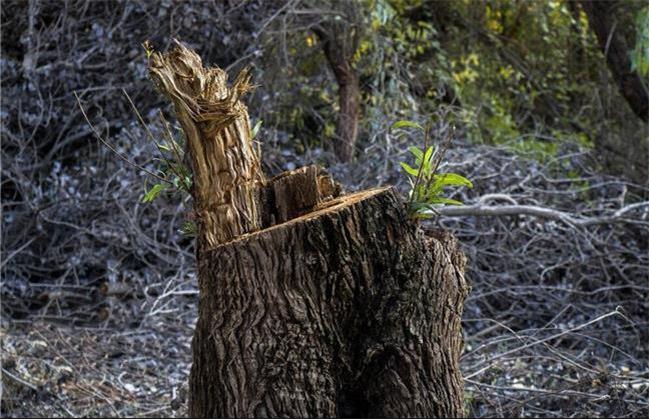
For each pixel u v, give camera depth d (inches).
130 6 431.2
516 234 408.2
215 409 151.8
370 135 476.1
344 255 152.0
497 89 590.2
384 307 154.6
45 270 418.9
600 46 524.7
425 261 157.6
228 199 157.0
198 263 157.2
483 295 371.6
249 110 456.8
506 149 438.0
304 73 525.3
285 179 160.7
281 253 150.6
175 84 154.1
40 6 440.5
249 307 150.6
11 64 437.7
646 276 398.3
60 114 444.1
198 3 435.8
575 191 414.0
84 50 451.8
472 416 271.7
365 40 490.6
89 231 400.8
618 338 350.6
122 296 398.6
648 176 525.7
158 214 409.4
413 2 565.0
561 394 267.0
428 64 547.2
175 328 363.9
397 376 154.3
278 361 149.2
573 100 607.2
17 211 420.8
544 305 390.3
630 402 261.6
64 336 358.3
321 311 151.2
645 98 515.5
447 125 437.1
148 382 320.5
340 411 155.6
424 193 158.7
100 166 433.4
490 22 582.9
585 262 383.2
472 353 306.5
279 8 463.5
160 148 164.9
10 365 303.3
